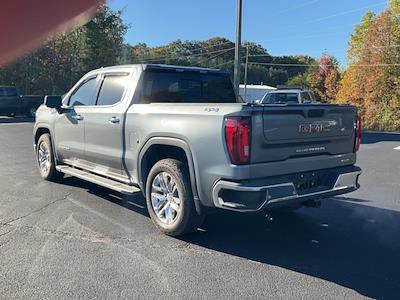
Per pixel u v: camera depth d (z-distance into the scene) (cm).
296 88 1803
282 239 467
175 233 459
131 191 509
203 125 418
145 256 410
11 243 436
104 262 393
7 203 585
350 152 490
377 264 401
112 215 538
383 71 3023
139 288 344
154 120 474
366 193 689
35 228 482
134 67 546
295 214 562
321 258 414
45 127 711
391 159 1078
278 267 391
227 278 365
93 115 579
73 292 335
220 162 403
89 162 604
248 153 392
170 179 462
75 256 405
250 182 395
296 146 428
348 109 481
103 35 2920
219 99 614
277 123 409
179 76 570
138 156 500
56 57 2816
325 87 5169
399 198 657
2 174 781
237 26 1734
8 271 371
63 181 723
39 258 399
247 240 461
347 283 359
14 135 1441
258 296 333
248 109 392
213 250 430
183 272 376
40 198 614
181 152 475
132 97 527
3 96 2178
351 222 532
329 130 457
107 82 584
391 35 3072
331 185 462
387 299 333
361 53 3288
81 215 535
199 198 430
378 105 3042
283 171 418
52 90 2870
